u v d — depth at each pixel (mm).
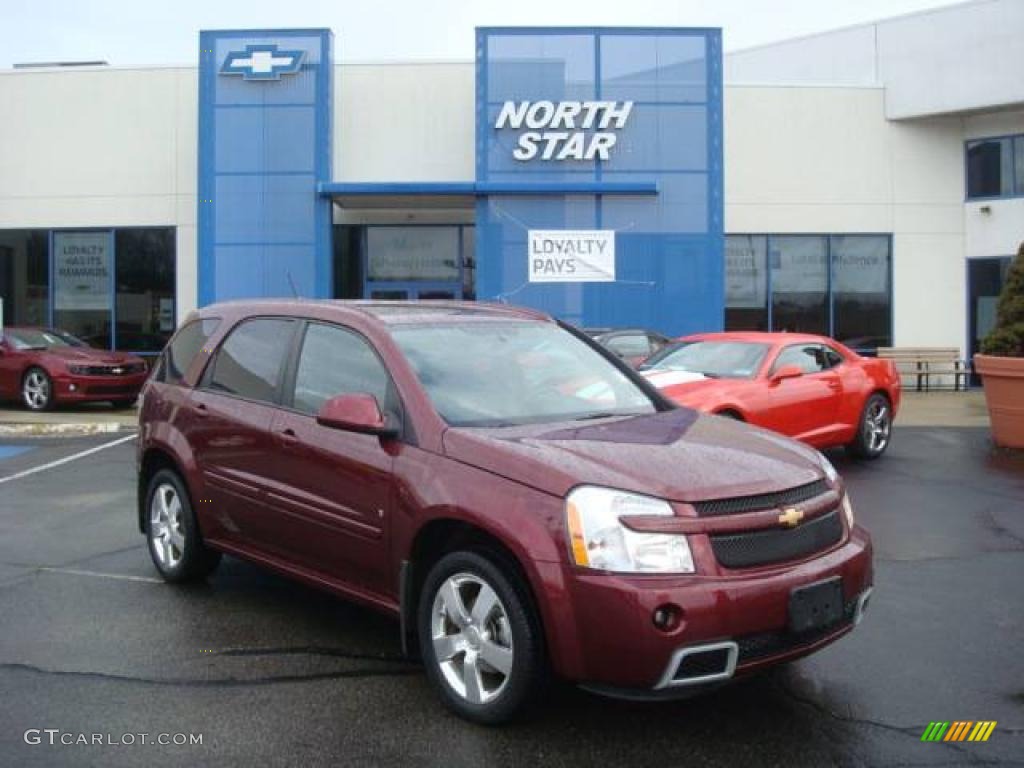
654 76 19000
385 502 4488
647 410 5172
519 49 18922
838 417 10766
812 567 3984
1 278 21047
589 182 18828
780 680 4602
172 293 20797
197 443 5832
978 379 21734
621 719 4176
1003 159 21188
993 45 20188
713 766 3762
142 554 7023
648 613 3625
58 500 9070
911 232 21609
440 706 4316
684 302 18953
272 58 18984
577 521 3785
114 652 4977
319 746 3924
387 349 4848
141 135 20766
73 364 16750
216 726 4109
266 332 5695
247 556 5539
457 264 21172
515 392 4902
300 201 19016
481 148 18891
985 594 5969
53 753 3848
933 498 9000
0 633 5266
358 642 5141
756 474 4102
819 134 21500
